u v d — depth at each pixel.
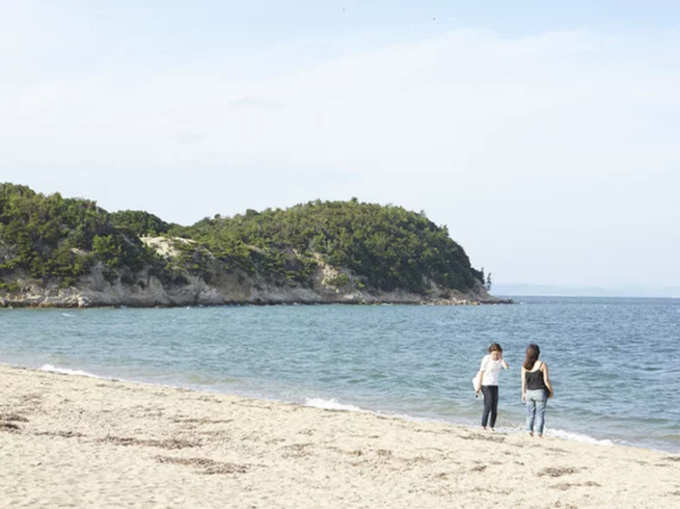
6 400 18.11
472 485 10.88
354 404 23.55
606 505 9.90
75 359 36.72
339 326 84.38
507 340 63.25
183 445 13.02
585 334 75.69
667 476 12.43
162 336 58.47
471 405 23.56
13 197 153.88
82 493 8.38
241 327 77.50
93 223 152.50
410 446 14.27
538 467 12.66
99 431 14.18
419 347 51.94
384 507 8.96
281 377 30.92
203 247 180.25
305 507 8.61
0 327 67.50
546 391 16.58
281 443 14.01
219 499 8.67
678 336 72.94
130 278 151.38
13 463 9.88
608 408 23.92
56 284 138.00
